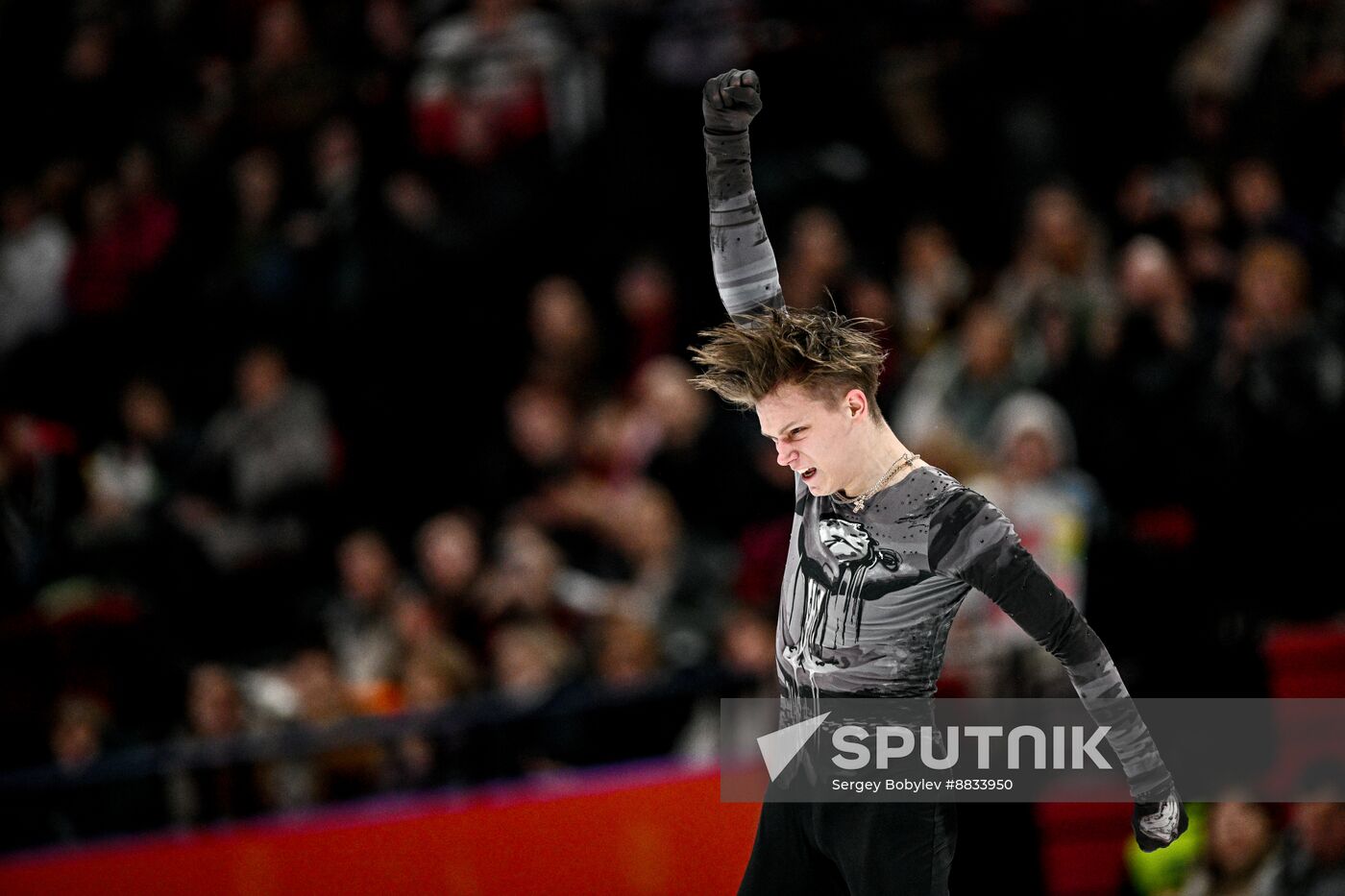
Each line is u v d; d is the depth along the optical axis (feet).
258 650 58.08
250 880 40.29
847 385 21.40
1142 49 68.64
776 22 67.00
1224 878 40.68
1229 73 66.13
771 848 23.03
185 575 58.29
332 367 66.03
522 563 51.06
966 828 38.93
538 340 63.57
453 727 43.45
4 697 49.39
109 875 40.42
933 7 67.46
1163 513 53.52
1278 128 64.90
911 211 66.39
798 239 60.18
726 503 55.26
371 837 40.37
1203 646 45.06
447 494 64.39
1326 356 53.83
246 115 72.13
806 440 21.52
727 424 56.29
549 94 67.10
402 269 65.51
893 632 21.79
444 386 65.51
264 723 47.75
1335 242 61.26
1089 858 39.96
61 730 46.65
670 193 67.62
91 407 69.72
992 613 41.34
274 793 44.98
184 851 40.47
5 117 77.25
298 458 61.11
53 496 56.54
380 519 63.57
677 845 39.58
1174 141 68.13
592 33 67.10
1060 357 55.93
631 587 52.85
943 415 55.67
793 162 65.98
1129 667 44.96
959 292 60.49
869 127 67.56
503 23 67.41
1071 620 21.06
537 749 44.80
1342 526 51.11
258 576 59.06
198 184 72.38
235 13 77.61
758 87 23.31
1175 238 61.72
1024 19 67.97
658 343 64.23
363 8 73.67
